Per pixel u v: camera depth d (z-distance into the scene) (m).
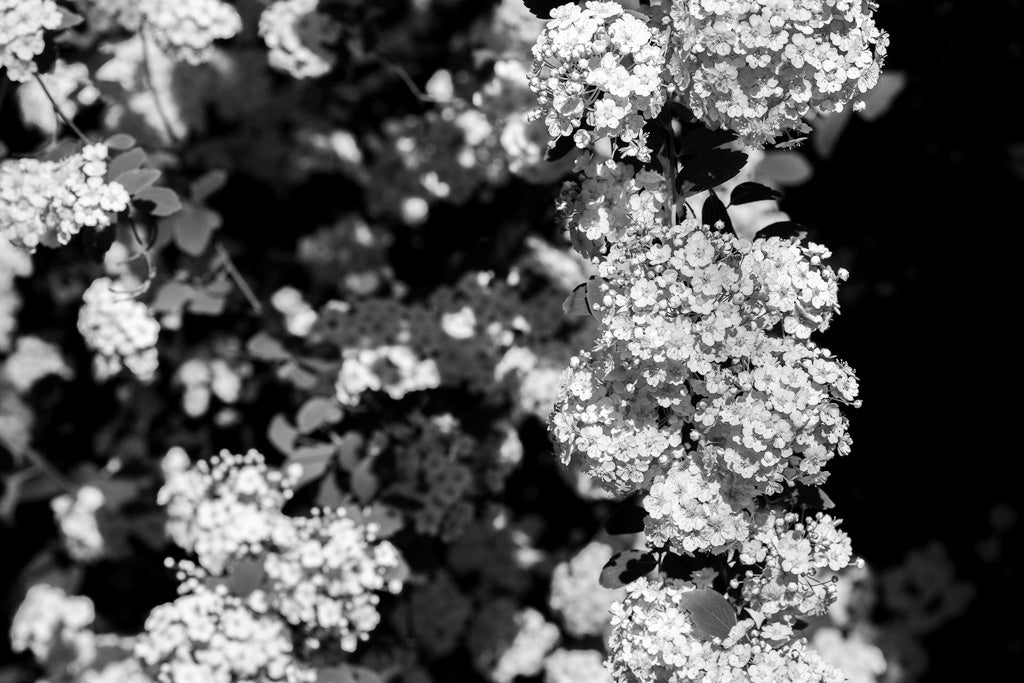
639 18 1.06
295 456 1.24
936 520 1.32
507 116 1.25
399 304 1.28
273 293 1.34
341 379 1.23
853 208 1.32
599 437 1.06
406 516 1.23
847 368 1.06
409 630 1.29
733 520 1.06
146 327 1.22
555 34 1.04
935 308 1.32
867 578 1.32
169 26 1.21
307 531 1.18
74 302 1.40
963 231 1.31
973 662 1.31
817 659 1.07
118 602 1.33
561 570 1.29
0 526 1.37
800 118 1.05
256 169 1.34
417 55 1.34
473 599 1.31
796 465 1.06
